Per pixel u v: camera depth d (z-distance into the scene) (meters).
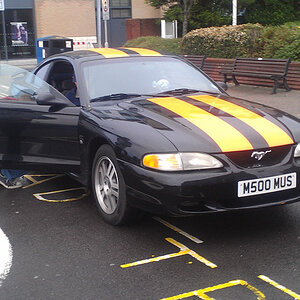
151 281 3.53
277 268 3.69
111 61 5.43
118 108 4.71
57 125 5.02
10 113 5.34
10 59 28.33
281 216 4.74
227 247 4.08
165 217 4.73
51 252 4.06
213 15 24.22
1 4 21.05
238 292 3.34
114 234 4.39
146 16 31.23
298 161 4.21
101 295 3.35
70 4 29.02
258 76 12.61
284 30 14.45
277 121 4.42
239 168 3.96
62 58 5.73
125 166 4.11
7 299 3.33
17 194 5.63
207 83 5.59
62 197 5.48
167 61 5.68
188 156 3.90
